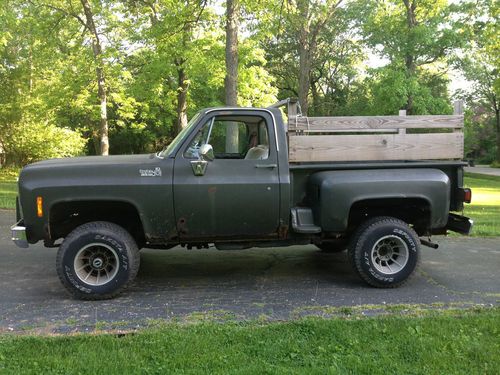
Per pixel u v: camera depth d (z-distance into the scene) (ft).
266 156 17.75
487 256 23.16
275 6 39.60
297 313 15.10
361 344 12.34
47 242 17.30
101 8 60.39
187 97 69.05
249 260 22.43
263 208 17.34
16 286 18.35
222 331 13.20
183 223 17.08
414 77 80.02
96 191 16.55
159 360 11.47
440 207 17.80
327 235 18.72
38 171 16.65
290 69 121.39
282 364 11.33
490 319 13.98
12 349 12.03
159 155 17.81
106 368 10.99
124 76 63.41
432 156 18.30
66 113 82.99
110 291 16.62
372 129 18.08
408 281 18.84
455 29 80.48
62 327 13.97
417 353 11.77
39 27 63.21
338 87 129.90
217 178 17.06
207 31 50.85
